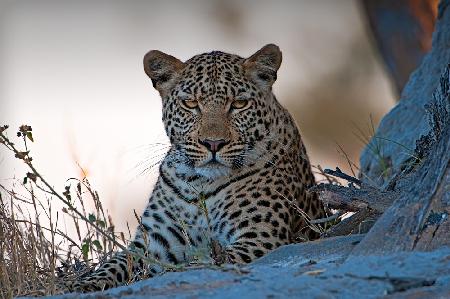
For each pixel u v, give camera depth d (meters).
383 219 9.90
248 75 12.75
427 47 19.23
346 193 11.12
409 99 14.52
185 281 9.20
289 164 12.86
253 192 12.42
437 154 9.96
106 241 12.37
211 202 12.48
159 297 8.90
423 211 9.70
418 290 8.69
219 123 12.34
